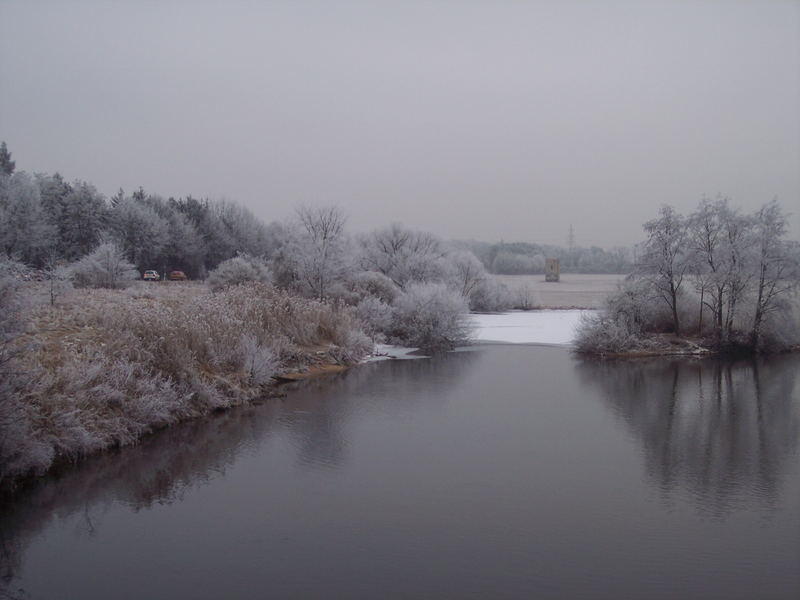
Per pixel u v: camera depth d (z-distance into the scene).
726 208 32.00
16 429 11.78
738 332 31.84
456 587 8.76
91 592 8.65
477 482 12.87
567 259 191.88
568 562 9.48
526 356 30.64
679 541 10.21
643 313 32.94
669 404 20.09
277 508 11.51
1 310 12.18
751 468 13.84
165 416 16.38
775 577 9.05
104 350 16.38
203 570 9.26
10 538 10.30
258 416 18.06
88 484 12.59
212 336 20.53
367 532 10.52
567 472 13.52
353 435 16.25
